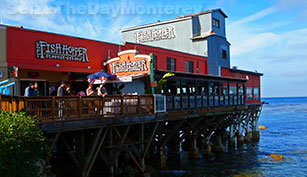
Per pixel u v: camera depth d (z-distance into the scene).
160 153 17.12
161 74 15.91
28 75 15.15
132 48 20.66
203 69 29.00
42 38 15.27
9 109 8.34
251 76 34.22
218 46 31.47
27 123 7.75
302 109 99.69
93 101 11.20
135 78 16.88
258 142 29.36
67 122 10.18
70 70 16.41
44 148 8.09
